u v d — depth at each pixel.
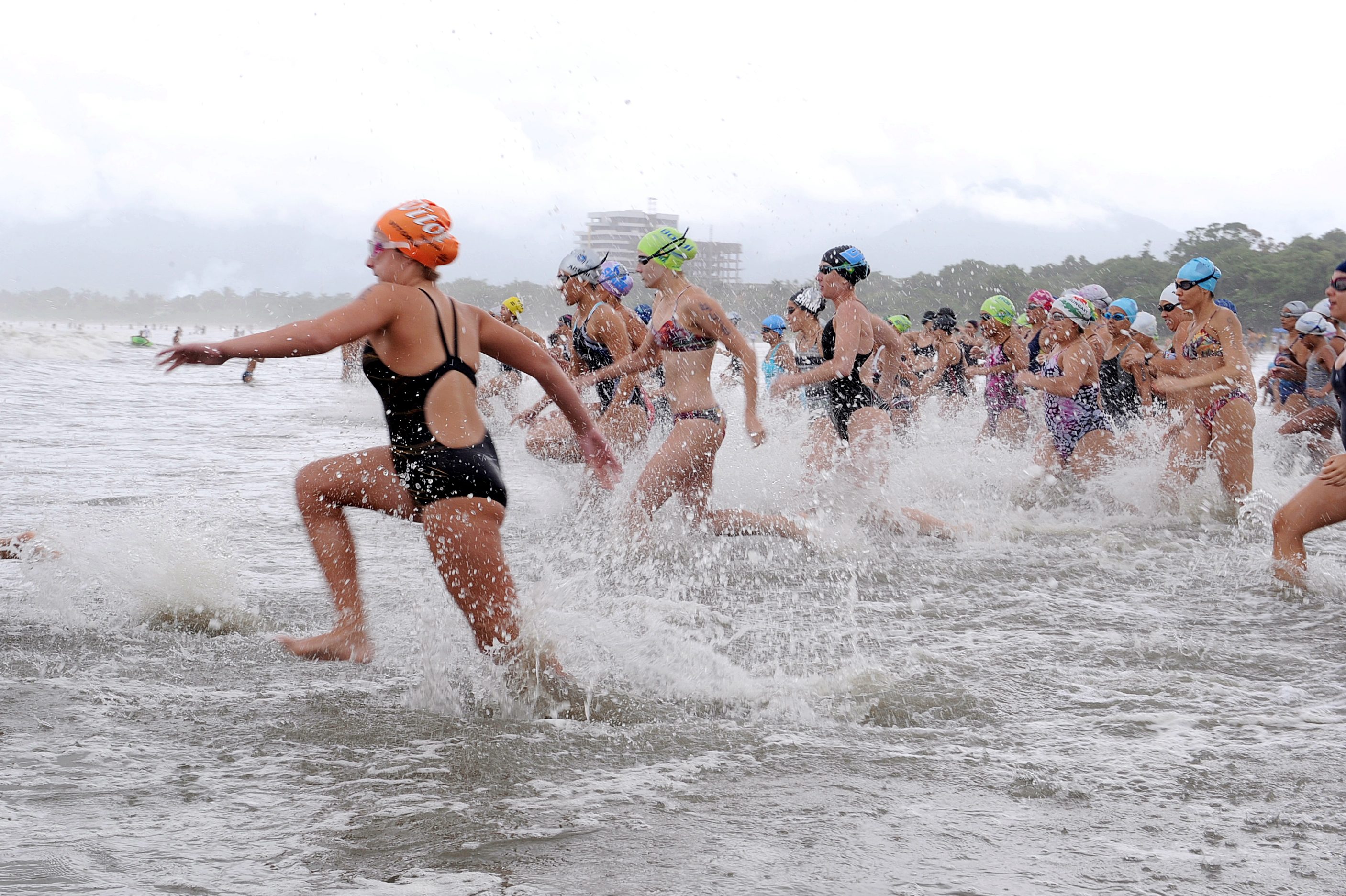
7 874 2.29
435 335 3.77
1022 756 3.17
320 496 4.15
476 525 3.70
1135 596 5.49
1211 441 8.25
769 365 13.41
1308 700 3.76
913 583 5.80
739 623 4.86
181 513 7.50
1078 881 2.34
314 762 3.05
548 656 3.84
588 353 7.84
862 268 7.41
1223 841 2.57
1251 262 132.88
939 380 14.35
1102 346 8.67
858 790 2.89
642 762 3.10
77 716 3.38
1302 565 5.73
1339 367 5.60
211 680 3.84
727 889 2.28
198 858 2.40
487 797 2.81
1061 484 8.77
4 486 8.75
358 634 4.15
